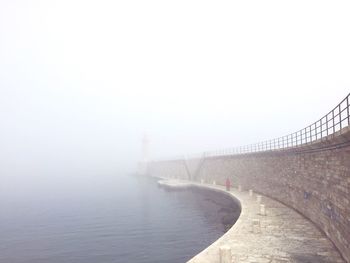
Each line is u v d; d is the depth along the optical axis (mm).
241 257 15148
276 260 14602
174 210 45188
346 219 13727
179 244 27844
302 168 24641
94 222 41219
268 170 37062
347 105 13234
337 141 14234
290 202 29125
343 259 14406
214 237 28984
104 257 25859
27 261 26047
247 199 35688
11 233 36750
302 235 18906
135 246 28359
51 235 34812
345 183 13797
